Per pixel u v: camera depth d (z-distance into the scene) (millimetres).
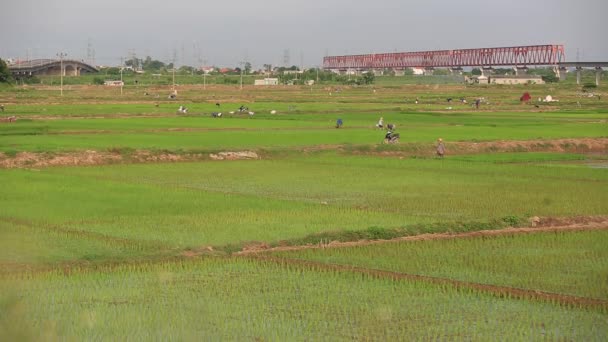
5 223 22391
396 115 72688
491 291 17047
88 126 54344
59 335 13828
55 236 20969
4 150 37781
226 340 13891
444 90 144375
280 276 17875
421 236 22516
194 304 15758
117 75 179750
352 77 193125
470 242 21828
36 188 29016
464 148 47000
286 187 30828
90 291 16438
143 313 15141
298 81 178500
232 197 27781
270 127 56562
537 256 20281
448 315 15453
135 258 19078
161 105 84438
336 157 42062
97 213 24297
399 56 192375
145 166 37188
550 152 48625
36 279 17156
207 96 108500
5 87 123000
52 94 106000
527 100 100312
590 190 31438
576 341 14242
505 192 30547
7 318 13508
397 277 17984
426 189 30922
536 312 15734
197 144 43500
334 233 21859
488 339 14266
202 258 19297
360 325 14797
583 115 77562
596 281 17953
